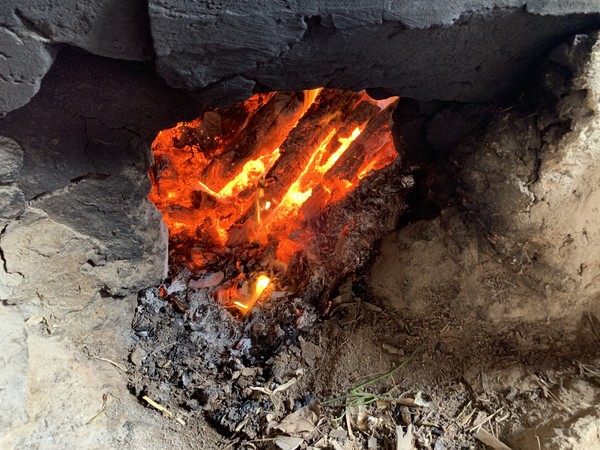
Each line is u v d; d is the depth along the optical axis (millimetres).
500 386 327
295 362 336
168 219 395
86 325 298
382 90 288
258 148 401
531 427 298
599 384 322
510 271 323
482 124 305
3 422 218
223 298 368
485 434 300
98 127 248
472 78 278
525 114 278
